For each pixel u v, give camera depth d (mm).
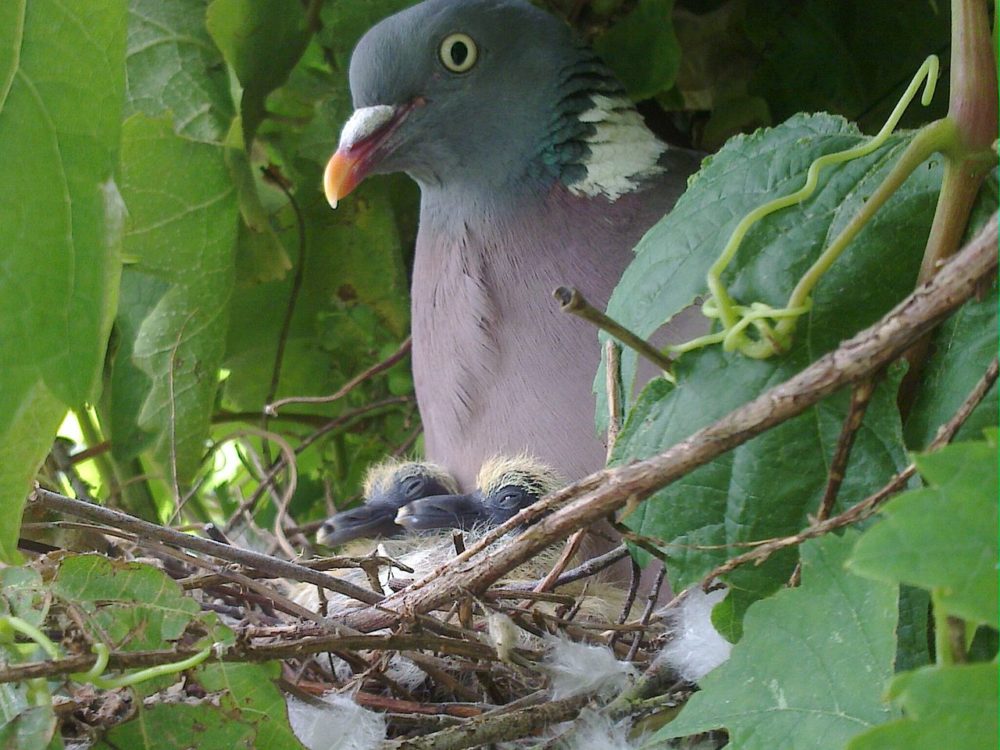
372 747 288
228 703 272
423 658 312
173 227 411
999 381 242
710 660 296
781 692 239
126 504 418
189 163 411
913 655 251
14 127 287
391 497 396
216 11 404
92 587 270
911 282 256
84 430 428
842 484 255
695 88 480
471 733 291
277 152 451
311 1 426
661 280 265
